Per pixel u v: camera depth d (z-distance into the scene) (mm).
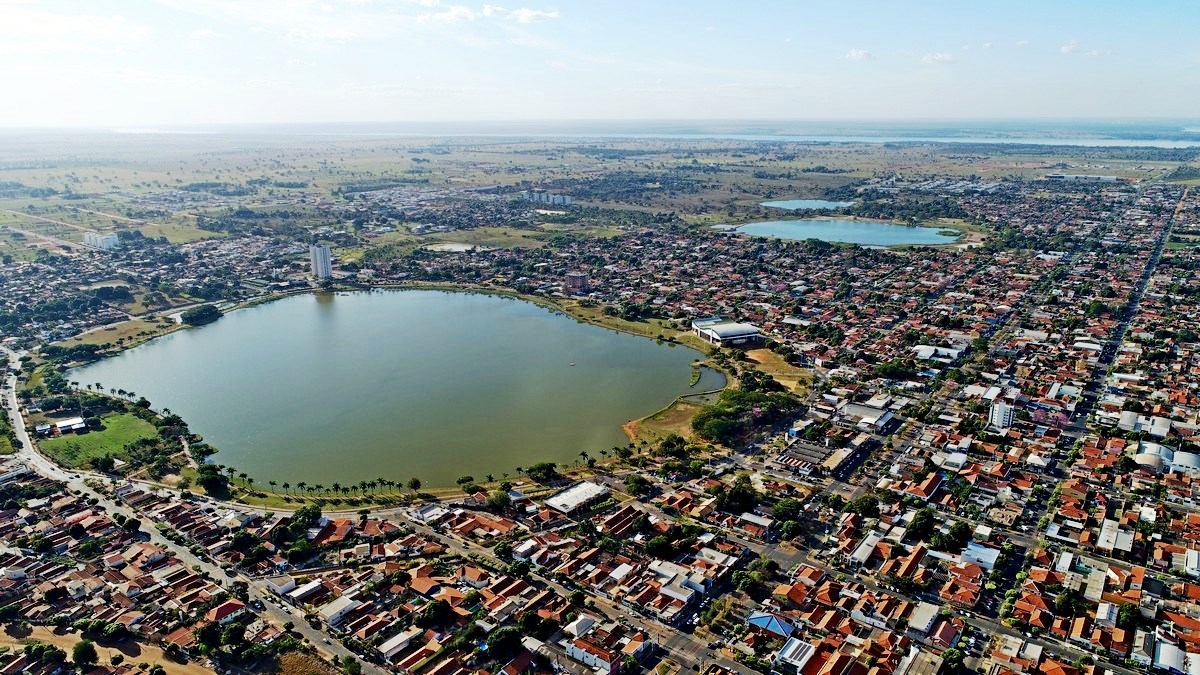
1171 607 188875
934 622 183125
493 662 175500
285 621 191375
